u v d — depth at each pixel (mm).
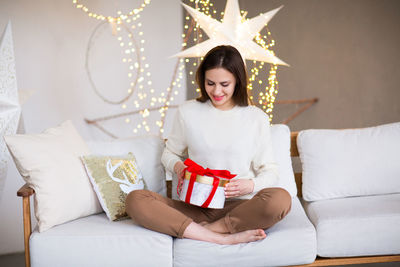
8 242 2838
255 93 4578
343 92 4406
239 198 2129
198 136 2107
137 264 1843
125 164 2182
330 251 1938
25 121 3713
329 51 4418
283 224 1926
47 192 1907
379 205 2066
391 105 4164
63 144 2096
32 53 3697
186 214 2027
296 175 2533
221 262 1843
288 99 4594
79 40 3873
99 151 2348
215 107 2143
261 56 2492
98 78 3992
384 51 4148
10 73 2332
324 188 2273
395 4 4055
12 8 3588
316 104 4566
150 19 4082
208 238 1840
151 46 4109
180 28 4152
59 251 1839
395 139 2305
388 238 1941
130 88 4102
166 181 2545
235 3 2400
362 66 4277
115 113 4090
